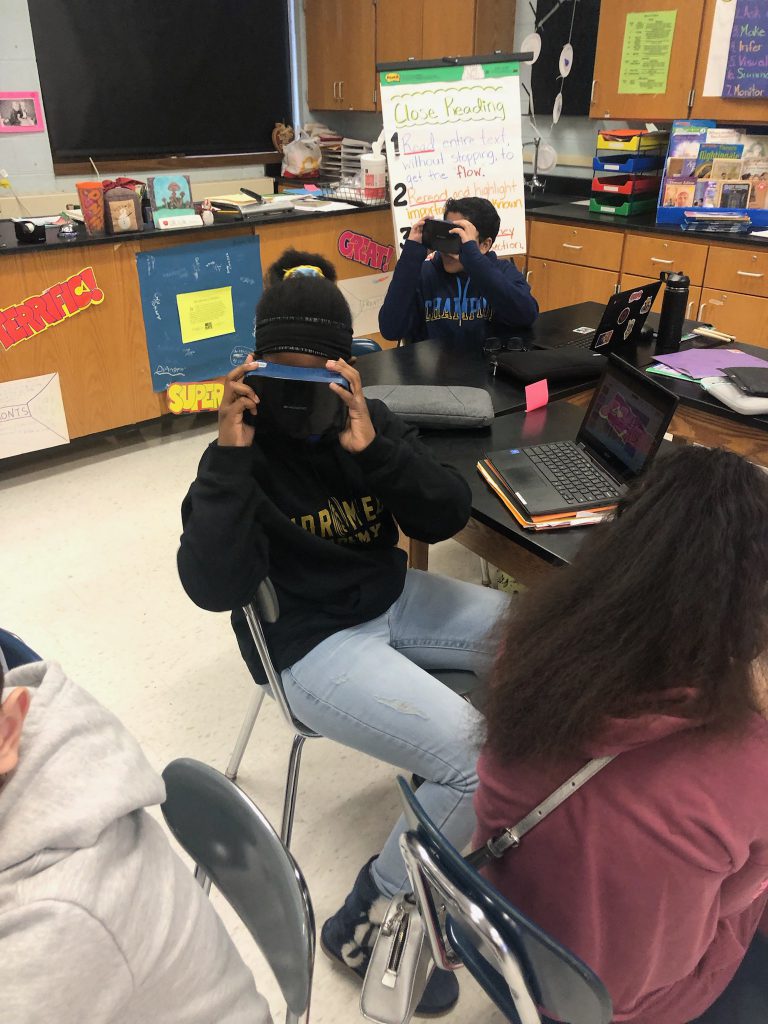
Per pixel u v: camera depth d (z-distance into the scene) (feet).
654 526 2.35
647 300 7.50
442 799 4.14
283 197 12.62
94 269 10.36
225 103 16.12
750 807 2.35
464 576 8.46
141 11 14.37
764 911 3.48
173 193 11.07
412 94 10.67
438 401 6.09
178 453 11.66
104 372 10.97
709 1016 3.10
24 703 1.96
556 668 2.41
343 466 4.65
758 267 11.55
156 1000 2.12
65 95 14.08
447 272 8.83
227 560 4.09
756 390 6.08
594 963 2.72
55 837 1.92
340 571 4.67
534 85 14.96
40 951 1.81
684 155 12.24
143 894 2.07
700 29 11.82
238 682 7.18
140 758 2.27
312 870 5.38
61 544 9.24
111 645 7.59
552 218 13.91
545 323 8.86
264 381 4.12
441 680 4.82
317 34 16.31
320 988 4.66
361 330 13.73
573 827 2.49
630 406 5.12
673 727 2.27
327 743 6.51
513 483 5.11
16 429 10.44
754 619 2.22
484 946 2.66
